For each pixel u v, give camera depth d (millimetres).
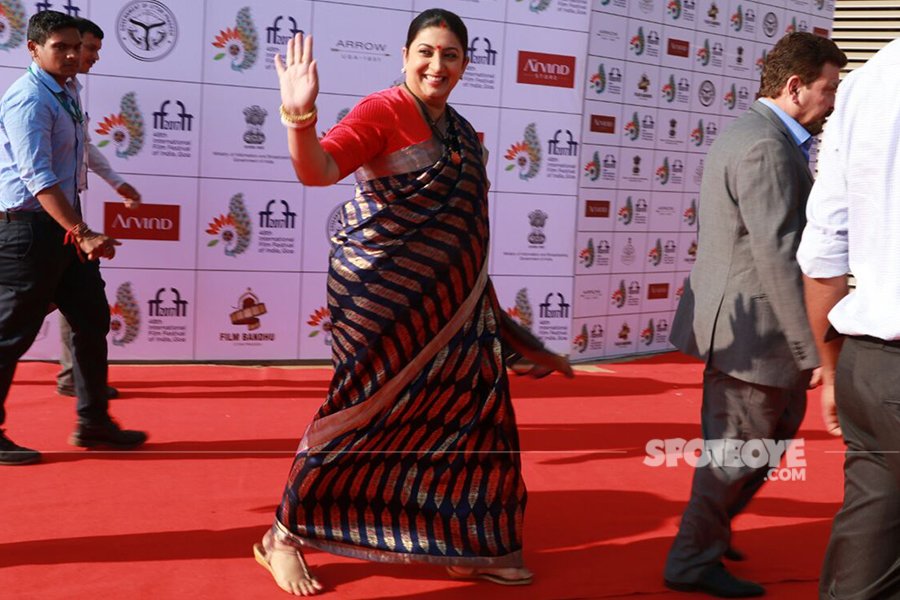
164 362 5500
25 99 3650
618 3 6105
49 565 2896
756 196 2621
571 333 6172
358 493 2785
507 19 5734
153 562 2951
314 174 2422
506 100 5797
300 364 5707
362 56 5520
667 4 6383
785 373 2727
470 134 2756
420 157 2633
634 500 3705
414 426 2766
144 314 5418
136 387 5043
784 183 2609
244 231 5492
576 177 6027
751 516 3586
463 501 2818
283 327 5648
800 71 2688
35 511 3322
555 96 5910
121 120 5219
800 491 3889
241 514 3381
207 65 5305
